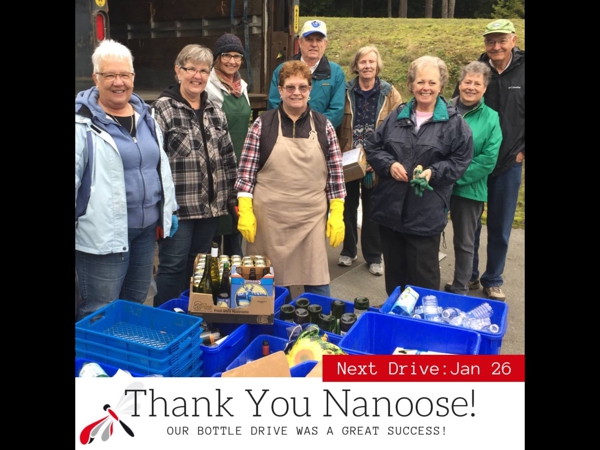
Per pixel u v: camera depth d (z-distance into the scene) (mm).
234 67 3512
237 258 2824
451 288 3795
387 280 3355
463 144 2943
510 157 3656
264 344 2523
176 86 3035
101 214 2369
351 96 4105
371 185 4156
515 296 4098
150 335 2367
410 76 3033
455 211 3645
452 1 21938
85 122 2312
